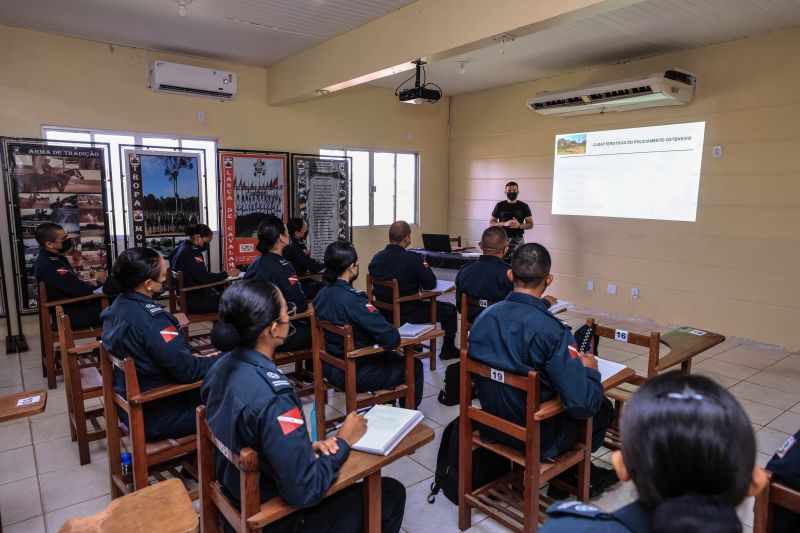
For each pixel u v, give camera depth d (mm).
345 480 1332
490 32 3301
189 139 5574
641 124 5305
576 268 6055
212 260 5816
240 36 4707
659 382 694
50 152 4641
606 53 5082
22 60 4539
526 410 1780
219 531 1459
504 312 1830
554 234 6262
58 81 4723
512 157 6730
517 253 1850
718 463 599
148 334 1888
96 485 2396
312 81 5145
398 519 1646
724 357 4277
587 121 5789
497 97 6855
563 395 1700
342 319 2508
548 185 6293
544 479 1785
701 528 584
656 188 5234
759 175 4504
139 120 5180
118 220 5145
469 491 2027
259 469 1259
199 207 5469
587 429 1928
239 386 1254
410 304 3854
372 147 6918
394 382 2650
